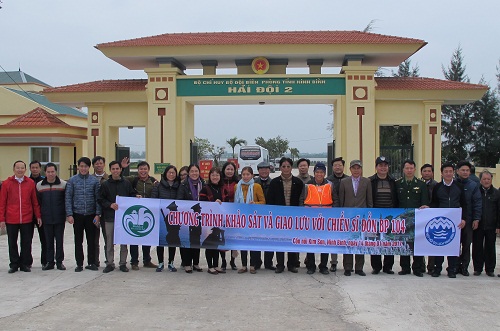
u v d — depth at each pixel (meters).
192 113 19.09
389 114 17.77
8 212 9.11
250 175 9.45
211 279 8.76
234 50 17.34
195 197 9.70
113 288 8.08
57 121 19.81
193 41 17.66
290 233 9.28
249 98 17.59
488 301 7.41
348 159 17.31
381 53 17.39
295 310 6.92
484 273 9.44
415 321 6.48
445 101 17.89
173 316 6.63
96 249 9.57
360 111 17.33
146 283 8.43
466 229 9.15
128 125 18.30
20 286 8.19
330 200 9.30
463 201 9.12
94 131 18.27
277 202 9.33
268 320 6.48
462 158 31.58
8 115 24.78
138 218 9.30
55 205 9.30
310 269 9.24
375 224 9.18
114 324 6.30
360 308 7.04
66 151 19.73
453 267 9.02
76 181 9.27
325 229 9.24
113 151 18.92
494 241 9.11
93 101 18.08
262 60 17.84
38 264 10.05
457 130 31.36
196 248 9.30
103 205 9.22
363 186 9.26
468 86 17.31
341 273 9.33
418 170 17.75
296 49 17.27
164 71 17.66
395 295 7.71
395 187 9.31
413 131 18.53
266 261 9.70
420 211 9.12
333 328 6.20
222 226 9.30
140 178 10.05
